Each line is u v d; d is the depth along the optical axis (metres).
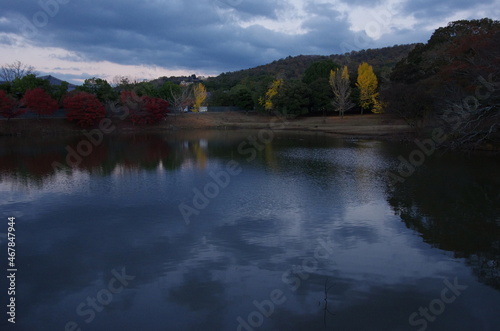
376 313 7.43
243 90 84.50
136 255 10.35
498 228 12.18
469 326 6.98
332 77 70.88
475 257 10.02
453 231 11.97
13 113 51.84
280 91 72.88
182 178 21.19
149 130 63.56
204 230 12.31
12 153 33.31
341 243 11.09
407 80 49.91
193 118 73.31
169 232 12.15
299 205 15.25
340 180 20.31
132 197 16.70
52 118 57.50
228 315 7.43
